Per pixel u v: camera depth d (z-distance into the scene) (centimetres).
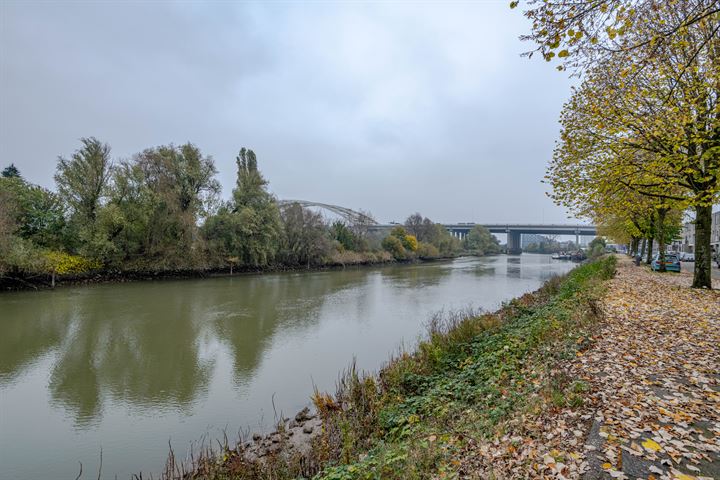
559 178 1577
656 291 1591
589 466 414
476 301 2744
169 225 4488
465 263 8906
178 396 1110
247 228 5128
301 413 958
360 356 1441
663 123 1130
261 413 1000
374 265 7650
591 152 1462
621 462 414
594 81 1355
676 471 391
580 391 605
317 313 2286
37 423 959
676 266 2808
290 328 1897
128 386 1184
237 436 882
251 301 2761
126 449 841
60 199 4091
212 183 5041
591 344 866
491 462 467
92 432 915
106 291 3294
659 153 1299
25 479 746
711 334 906
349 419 796
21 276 3338
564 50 636
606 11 617
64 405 1058
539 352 900
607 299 1400
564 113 1570
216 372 1295
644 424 488
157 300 2792
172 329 1878
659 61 1149
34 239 3822
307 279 4588
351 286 3797
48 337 1727
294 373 1276
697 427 479
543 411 565
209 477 655
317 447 710
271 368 1326
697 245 1677
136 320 2083
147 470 763
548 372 731
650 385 615
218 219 5125
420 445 559
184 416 991
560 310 1325
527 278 4719
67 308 2439
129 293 3169
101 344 1620
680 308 1217
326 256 6556
